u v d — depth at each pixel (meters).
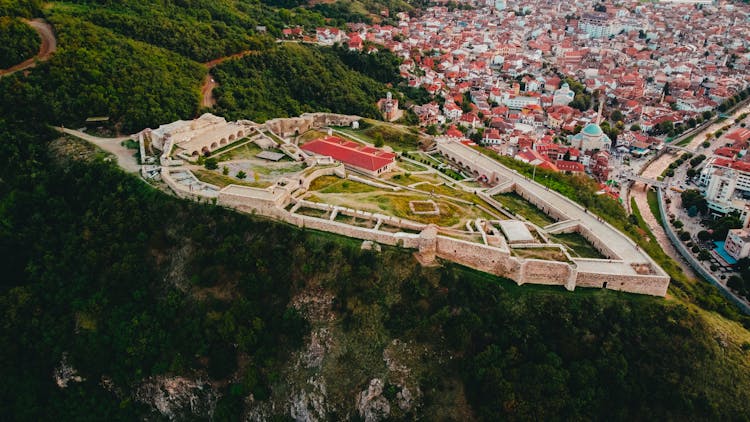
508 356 109.69
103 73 179.38
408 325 114.56
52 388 125.25
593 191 181.12
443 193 157.25
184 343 119.81
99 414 122.69
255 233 129.88
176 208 136.00
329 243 126.06
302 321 118.19
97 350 122.62
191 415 119.50
